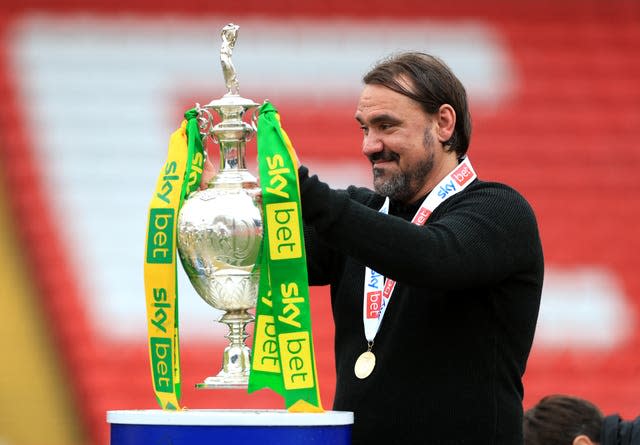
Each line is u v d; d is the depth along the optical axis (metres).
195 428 7.17
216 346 27.42
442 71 9.16
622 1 36.56
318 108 33.16
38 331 27.84
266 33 34.34
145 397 26.88
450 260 8.08
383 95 8.98
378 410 8.70
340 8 35.03
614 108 34.38
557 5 36.41
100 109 32.44
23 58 33.00
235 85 8.55
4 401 26.56
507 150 33.31
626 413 27.98
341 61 34.12
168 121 32.56
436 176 9.23
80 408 26.69
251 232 8.11
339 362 9.26
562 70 35.06
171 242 7.92
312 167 31.95
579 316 29.98
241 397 26.44
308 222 7.92
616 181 32.84
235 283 8.27
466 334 8.70
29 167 31.09
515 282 8.82
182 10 34.47
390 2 35.47
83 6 34.06
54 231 29.91
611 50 35.72
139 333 28.03
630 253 31.41
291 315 7.71
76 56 33.28
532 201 32.47
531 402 28.03
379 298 9.03
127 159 31.59
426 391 8.62
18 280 28.77
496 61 35.06
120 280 29.09
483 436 8.55
